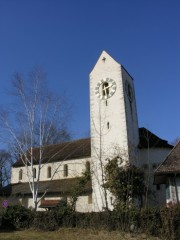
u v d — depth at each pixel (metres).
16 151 38.38
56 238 21.55
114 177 28.08
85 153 41.09
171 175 25.00
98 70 42.09
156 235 20.17
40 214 26.86
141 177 29.14
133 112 41.12
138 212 21.84
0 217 27.14
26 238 21.75
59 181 41.06
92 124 39.88
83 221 24.86
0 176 59.59
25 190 41.41
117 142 37.41
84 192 35.31
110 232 22.33
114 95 39.66
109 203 33.41
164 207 20.22
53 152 44.84
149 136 40.59
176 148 26.78
